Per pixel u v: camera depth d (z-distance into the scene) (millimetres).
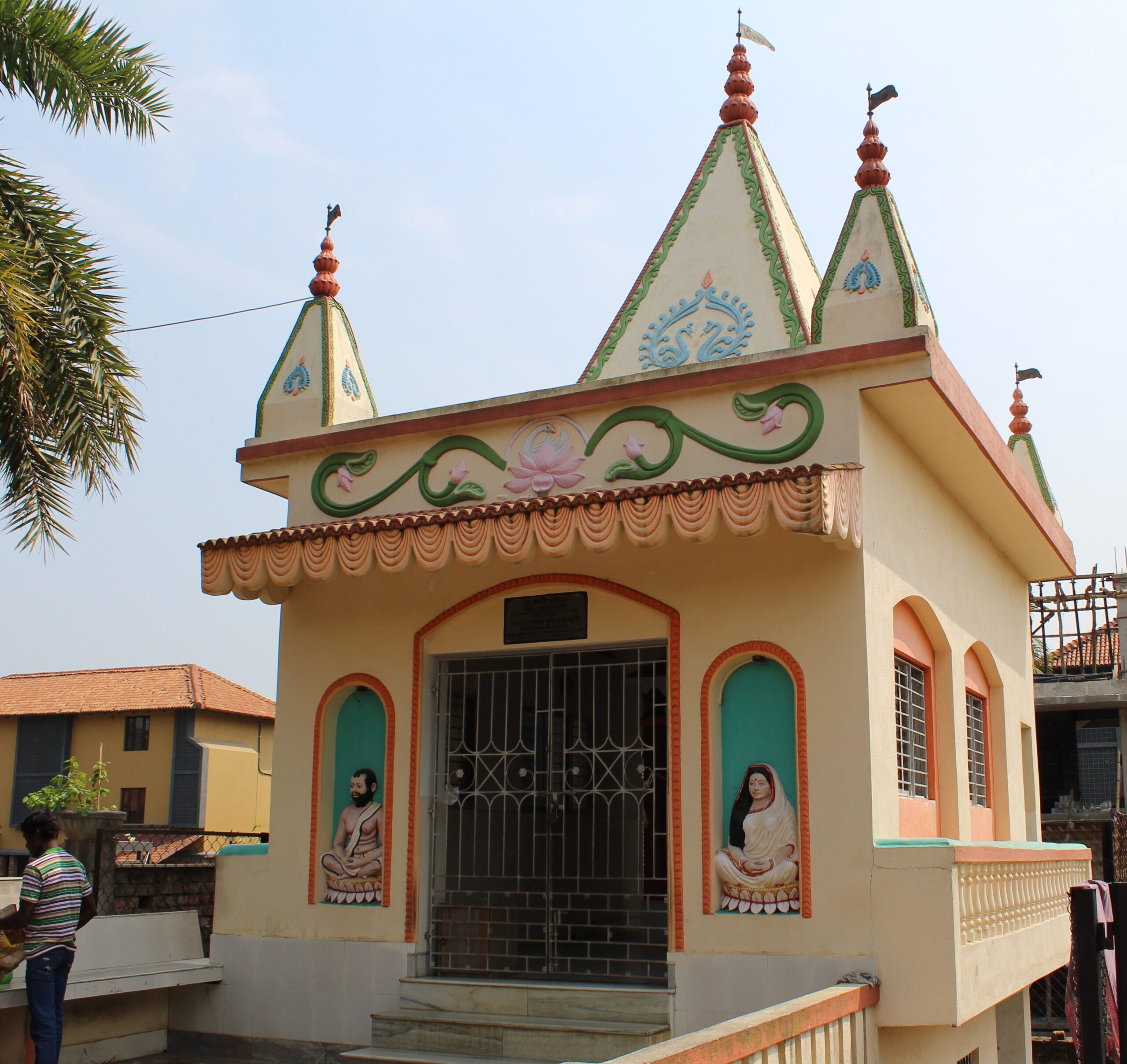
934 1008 7211
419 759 9297
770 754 8227
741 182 10516
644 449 8922
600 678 9984
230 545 9203
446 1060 8070
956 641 10469
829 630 8062
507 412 9438
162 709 32062
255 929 9648
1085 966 5102
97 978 8695
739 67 11102
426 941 9109
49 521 10234
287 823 9734
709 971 7941
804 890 7750
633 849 9914
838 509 7469
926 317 8516
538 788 9789
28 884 7461
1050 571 13891
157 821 31547
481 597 9305
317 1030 9195
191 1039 9680
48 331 9953
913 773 9305
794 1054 5992
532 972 8938
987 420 9758
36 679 35375
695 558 8602
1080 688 18562
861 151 8688
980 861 7910
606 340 10594
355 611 9867
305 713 9883
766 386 8555
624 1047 7750
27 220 10086
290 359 10812
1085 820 16438
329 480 10312
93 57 10328
